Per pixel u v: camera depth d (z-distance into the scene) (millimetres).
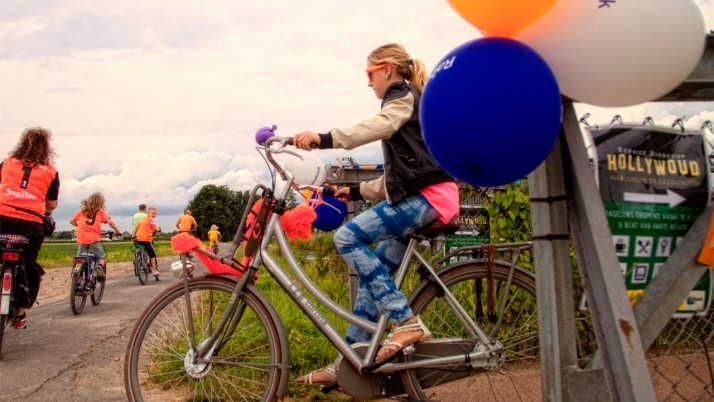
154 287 13258
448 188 3230
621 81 1774
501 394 3523
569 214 2029
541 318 1989
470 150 1744
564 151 2018
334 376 3406
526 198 4965
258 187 3484
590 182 1972
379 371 3260
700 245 2090
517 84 1674
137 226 14461
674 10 1754
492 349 3352
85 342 6438
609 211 2076
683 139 2195
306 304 3395
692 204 2172
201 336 3512
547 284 1967
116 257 30641
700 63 2084
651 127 2156
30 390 4477
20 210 5848
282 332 3373
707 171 2205
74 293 8641
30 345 6285
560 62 1827
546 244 1981
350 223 3275
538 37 1846
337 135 3035
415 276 3764
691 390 3586
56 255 32688
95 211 10055
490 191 5023
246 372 3580
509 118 1674
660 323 2051
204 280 3467
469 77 1701
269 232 3453
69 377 4855
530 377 3514
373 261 3246
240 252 3570
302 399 3973
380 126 3051
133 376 3453
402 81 3271
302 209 3447
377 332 3303
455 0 1853
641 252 2107
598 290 1945
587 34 1754
